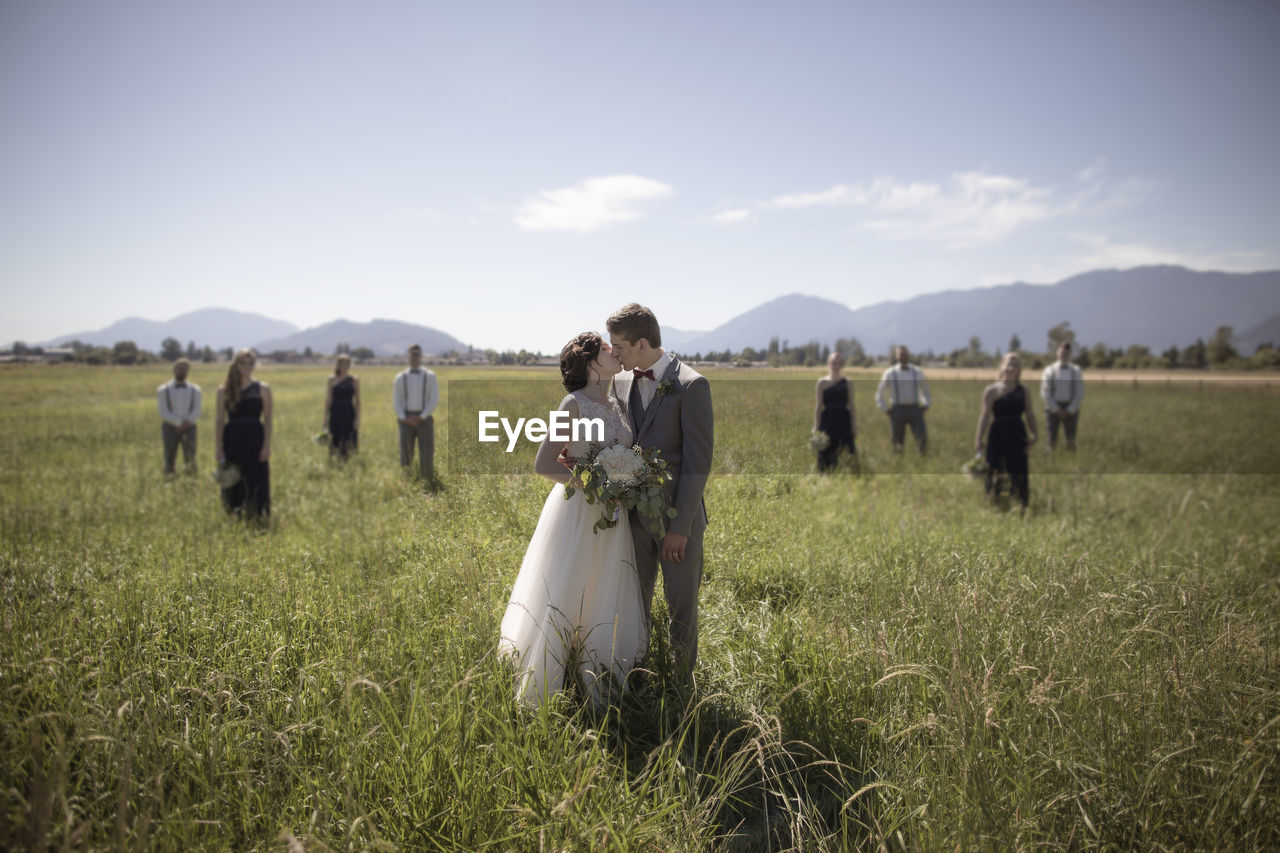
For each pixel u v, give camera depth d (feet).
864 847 7.82
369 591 13.35
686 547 10.95
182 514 23.36
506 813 7.56
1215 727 8.66
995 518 24.14
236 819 7.33
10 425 62.08
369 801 7.56
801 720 9.78
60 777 6.63
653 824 7.55
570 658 10.74
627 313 10.66
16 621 11.16
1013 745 8.32
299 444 45.21
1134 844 7.45
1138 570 15.49
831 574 15.53
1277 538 23.61
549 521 11.00
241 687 9.75
